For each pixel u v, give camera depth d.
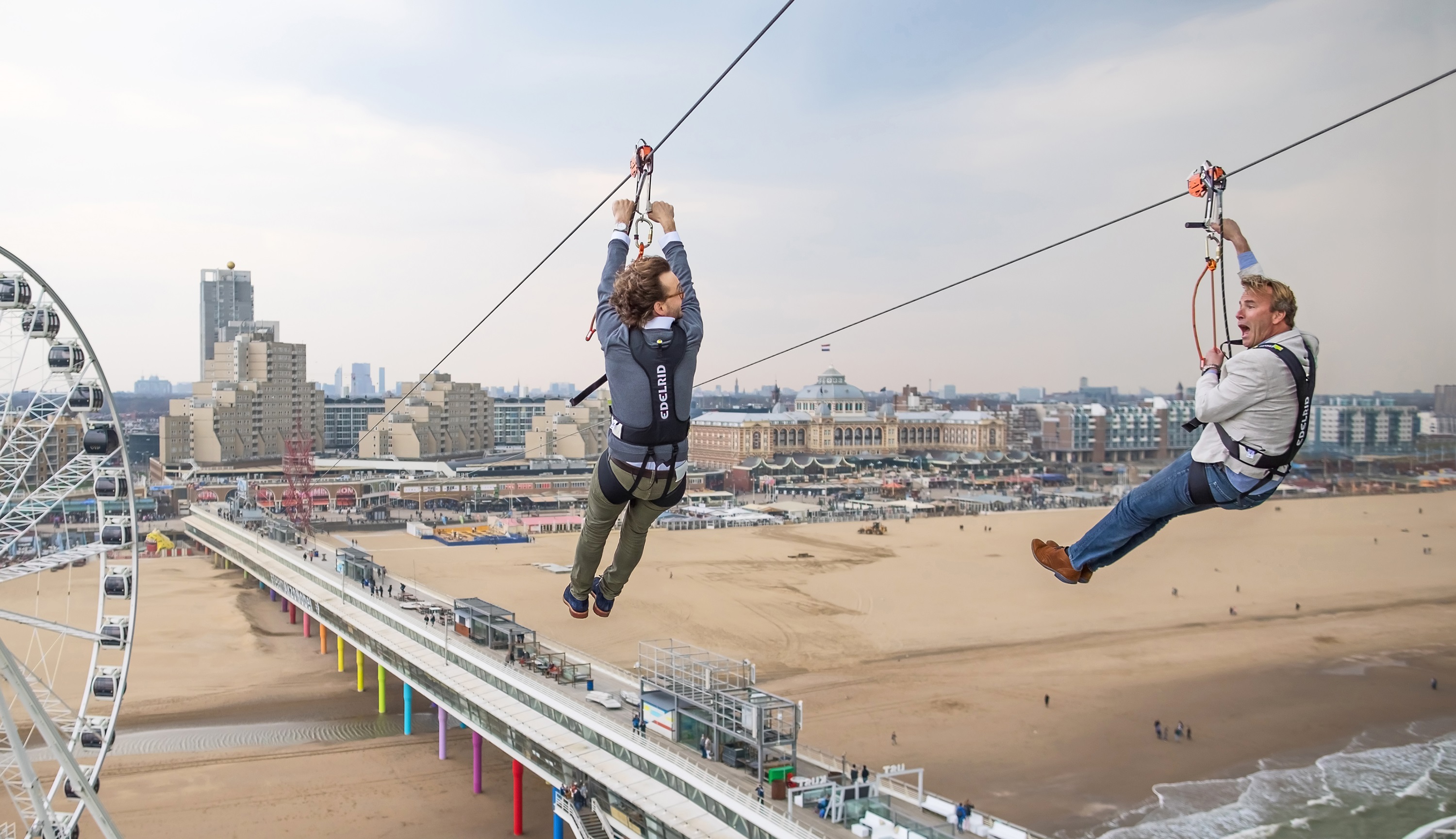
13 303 37.22
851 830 38.75
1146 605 111.31
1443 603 113.12
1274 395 7.69
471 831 54.97
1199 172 9.05
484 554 146.62
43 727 36.84
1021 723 70.12
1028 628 100.25
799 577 127.38
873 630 98.88
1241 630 99.62
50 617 106.62
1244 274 8.60
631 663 84.44
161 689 80.75
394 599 83.44
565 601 9.29
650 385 7.66
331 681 84.12
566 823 51.41
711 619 102.81
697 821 40.75
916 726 69.56
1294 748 65.56
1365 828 53.84
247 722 72.94
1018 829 40.34
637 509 8.42
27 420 38.12
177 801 58.38
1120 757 63.75
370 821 56.00
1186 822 54.31
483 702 56.66
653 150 9.11
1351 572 132.00
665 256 8.49
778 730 43.88
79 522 143.25
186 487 196.00
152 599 117.44
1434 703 75.38
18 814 57.16
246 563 124.25
